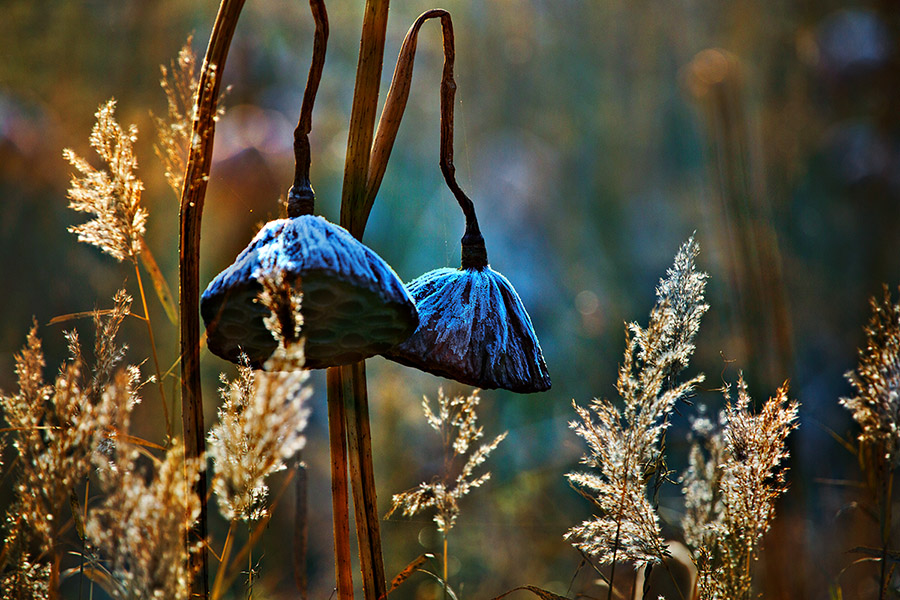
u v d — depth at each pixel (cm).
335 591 137
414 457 258
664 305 137
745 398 137
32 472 128
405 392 276
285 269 123
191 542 129
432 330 129
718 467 142
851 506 147
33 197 296
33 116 310
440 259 412
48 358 265
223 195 255
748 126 394
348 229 133
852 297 375
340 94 394
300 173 126
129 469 123
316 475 264
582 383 372
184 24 338
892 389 136
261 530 132
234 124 303
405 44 133
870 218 401
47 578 131
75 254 292
